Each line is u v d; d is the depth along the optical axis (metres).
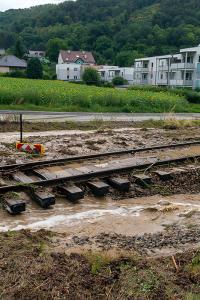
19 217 7.20
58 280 4.61
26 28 167.88
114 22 140.88
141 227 7.02
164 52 108.38
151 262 5.23
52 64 123.56
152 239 6.31
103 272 4.86
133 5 156.75
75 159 10.74
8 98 26.58
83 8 167.50
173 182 9.77
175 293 4.48
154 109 31.12
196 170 10.62
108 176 9.30
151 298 4.37
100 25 135.12
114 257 5.30
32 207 7.71
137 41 121.25
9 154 11.21
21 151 11.79
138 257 5.40
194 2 133.50
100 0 171.38
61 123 18.91
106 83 68.88
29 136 14.84
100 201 8.34
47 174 9.17
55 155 11.59
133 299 4.36
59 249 5.70
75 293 4.40
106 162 10.91
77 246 5.90
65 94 29.16
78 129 17.80
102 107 29.30
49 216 7.33
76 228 6.82
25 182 8.26
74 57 114.56
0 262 4.96
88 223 7.10
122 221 7.29
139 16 143.12
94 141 14.24
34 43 158.38
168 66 67.12
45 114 23.44
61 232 6.56
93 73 68.75
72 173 9.38
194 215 7.75
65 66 100.56
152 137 16.17
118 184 8.80
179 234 6.60
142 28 123.94
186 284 4.71
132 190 9.01
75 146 13.16
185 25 119.50
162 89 48.88
